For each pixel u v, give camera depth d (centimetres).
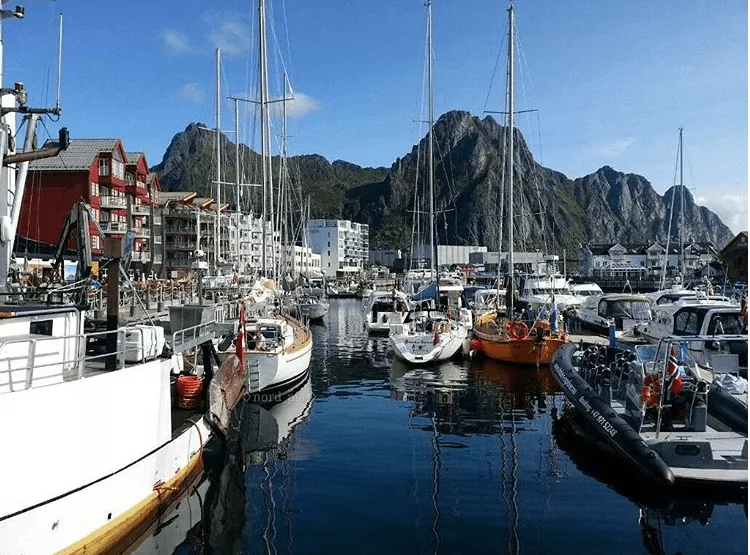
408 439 1434
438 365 2550
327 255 16562
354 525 932
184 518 959
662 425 1166
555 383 2127
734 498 1017
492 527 925
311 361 2775
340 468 1213
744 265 6969
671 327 2312
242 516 967
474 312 3728
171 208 6969
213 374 1277
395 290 4209
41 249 3206
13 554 670
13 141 980
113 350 916
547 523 938
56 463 730
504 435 1465
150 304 2416
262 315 2572
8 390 767
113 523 819
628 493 1063
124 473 845
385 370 2469
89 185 4847
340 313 6438
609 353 1566
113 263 931
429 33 3772
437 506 1008
